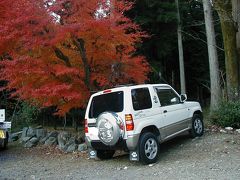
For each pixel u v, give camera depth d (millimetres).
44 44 11227
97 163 10125
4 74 11648
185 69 30016
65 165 10242
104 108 9656
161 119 10023
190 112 11578
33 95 11133
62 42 11891
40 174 9297
